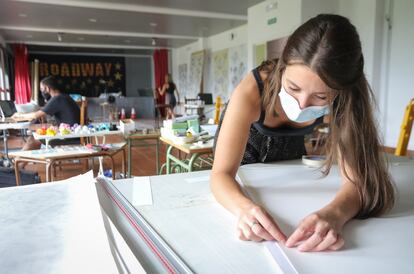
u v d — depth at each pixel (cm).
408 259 50
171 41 1077
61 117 361
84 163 368
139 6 665
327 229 55
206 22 792
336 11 527
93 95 1404
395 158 115
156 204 72
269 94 82
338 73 59
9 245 50
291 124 96
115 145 277
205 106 754
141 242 55
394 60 462
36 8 641
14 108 507
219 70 959
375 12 461
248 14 667
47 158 229
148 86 1473
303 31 63
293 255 51
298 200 73
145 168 386
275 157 110
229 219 65
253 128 105
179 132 229
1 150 504
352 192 68
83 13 689
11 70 1062
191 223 63
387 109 477
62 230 56
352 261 49
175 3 639
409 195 79
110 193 78
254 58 663
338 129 75
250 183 85
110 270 44
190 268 47
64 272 43
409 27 440
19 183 213
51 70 1340
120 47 1192
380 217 66
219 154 80
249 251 52
